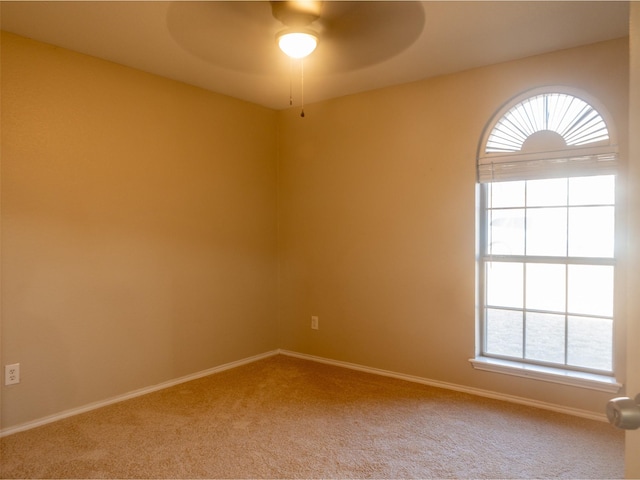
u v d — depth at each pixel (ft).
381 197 11.93
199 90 11.72
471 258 10.54
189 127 11.50
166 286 11.05
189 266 11.56
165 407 9.77
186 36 8.68
